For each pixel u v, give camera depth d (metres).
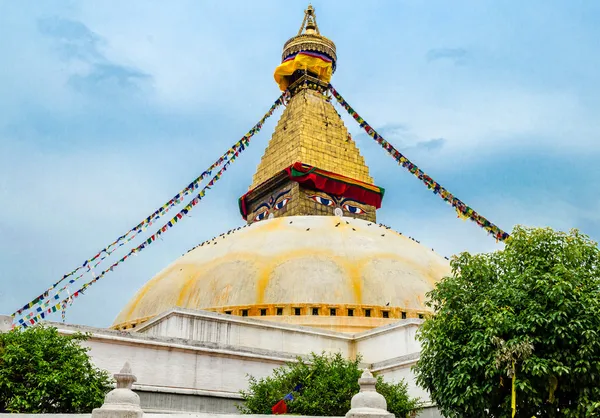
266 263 32.78
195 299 32.06
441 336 18.00
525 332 16.58
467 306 18.20
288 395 20.28
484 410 17.17
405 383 24.88
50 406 16.98
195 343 24.02
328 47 49.25
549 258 18.06
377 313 31.16
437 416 23.11
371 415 13.13
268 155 46.59
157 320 27.45
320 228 35.91
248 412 21.64
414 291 32.25
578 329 16.16
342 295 31.31
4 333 18.05
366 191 44.62
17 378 16.86
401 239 37.38
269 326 28.14
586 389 16.16
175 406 22.81
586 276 17.38
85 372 18.12
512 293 17.45
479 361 16.83
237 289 31.64
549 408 16.83
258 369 25.16
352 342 29.70
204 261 34.84
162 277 35.22
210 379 23.95
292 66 48.00
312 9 51.59
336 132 46.06
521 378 16.33
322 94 48.22
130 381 13.15
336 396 19.91
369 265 32.97
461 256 19.48
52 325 21.69
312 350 28.62
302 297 31.09
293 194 42.56
